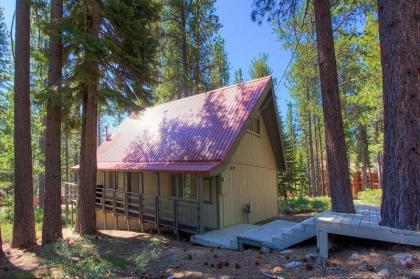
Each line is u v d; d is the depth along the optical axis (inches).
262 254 277.1
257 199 534.6
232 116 473.1
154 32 653.3
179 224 456.4
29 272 261.9
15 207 362.0
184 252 320.8
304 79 560.7
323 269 201.6
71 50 394.6
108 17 382.0
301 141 1453.0
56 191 371.9
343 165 321.4
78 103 430.9
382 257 200.5
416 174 203.6
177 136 528.7
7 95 716.0
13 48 396.5
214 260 273.3
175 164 458.6
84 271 227.0
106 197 679.1
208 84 805.9
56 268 265.9
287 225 396.2
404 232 196.1
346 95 599.5
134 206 593.9
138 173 599.2
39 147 743.7
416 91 205.5
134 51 406.3
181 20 751.7
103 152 703.1
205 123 504.7
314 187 1227.2
